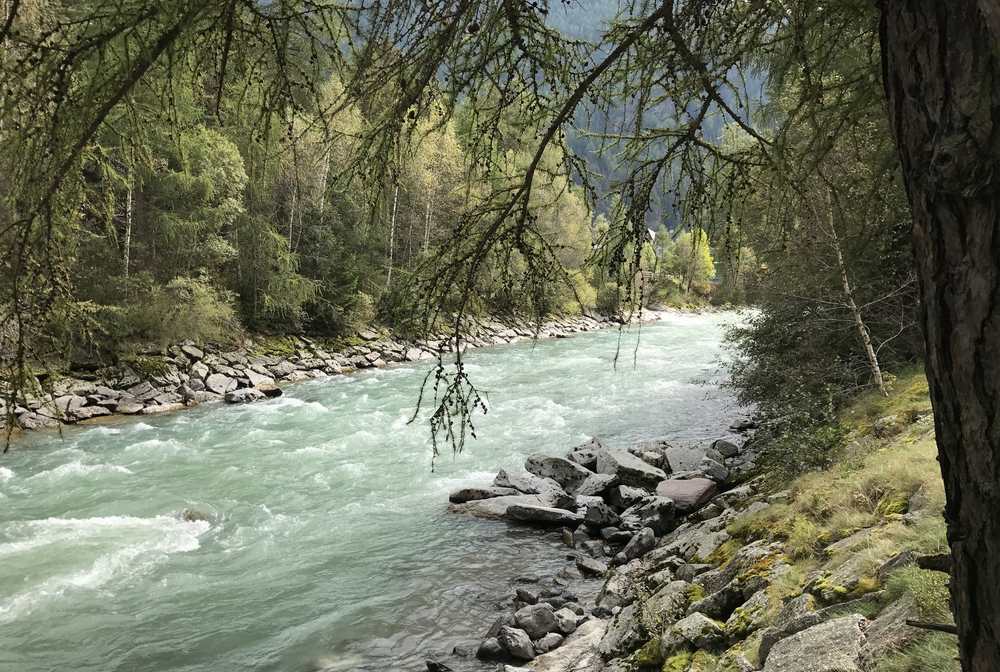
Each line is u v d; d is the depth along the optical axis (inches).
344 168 71.2
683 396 722.8
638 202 79.5
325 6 60.6
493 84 68.1
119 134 69.8
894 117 47.3
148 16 58.0
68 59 57.6
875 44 68.3
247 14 67.4
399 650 252.5
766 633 163.0
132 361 715.4
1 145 59.9
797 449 314.8
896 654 124.9
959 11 40.2
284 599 292.8
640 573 288.8
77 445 534.6
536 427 596.4
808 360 430.3
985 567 45.6
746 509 292.2
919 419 297.3
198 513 389.7
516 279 79.9
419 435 572.1
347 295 1013.8
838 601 163.8
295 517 389.1
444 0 59.2
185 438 561.6
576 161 76.9
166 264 808.9
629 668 200.2
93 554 334.3
